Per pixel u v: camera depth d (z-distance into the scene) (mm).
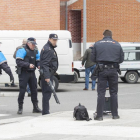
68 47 23922
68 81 23938
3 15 32125
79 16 47250
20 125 12094
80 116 12664
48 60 13898
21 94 15461
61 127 11469
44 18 32500
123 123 11961
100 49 12531
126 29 46000
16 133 10820
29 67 15312
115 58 12500
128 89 25750
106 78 12594
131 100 19797
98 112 12648
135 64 30531
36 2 32438
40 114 15492
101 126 11492
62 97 21125
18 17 32281
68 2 46312
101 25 45750
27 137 10078
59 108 16984
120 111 14633
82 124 11914
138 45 30531
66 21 46188
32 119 13109
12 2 32188
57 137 9938
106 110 13359
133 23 46094
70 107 17266
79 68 30531
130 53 30531
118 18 45875
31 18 32469
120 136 9875
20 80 15438
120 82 31891
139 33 46219
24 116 14938
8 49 23422
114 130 10781
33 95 15797
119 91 24453
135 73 30734
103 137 9789
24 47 15469
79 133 10430
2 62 14648
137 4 45969
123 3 45781
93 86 25125
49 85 13906
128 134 10164
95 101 19359
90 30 45750
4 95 21984
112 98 12820
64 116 13633
